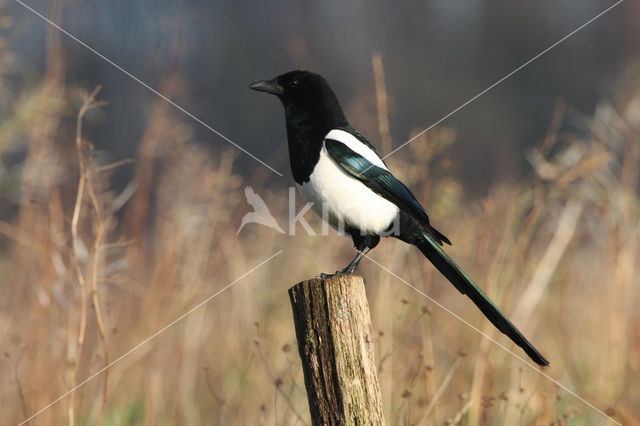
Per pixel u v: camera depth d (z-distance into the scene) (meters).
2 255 13.69
